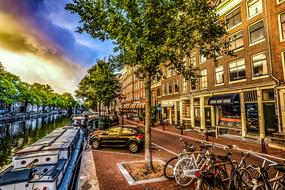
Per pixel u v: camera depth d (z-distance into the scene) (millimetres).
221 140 15070
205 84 21422
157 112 32688
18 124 39469
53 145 7805
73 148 9867
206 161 5465
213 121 19797
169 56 5602
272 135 13461
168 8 5809
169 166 7492
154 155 10133
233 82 17281
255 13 15602
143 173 6730
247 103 15883
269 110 13992
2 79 38281
